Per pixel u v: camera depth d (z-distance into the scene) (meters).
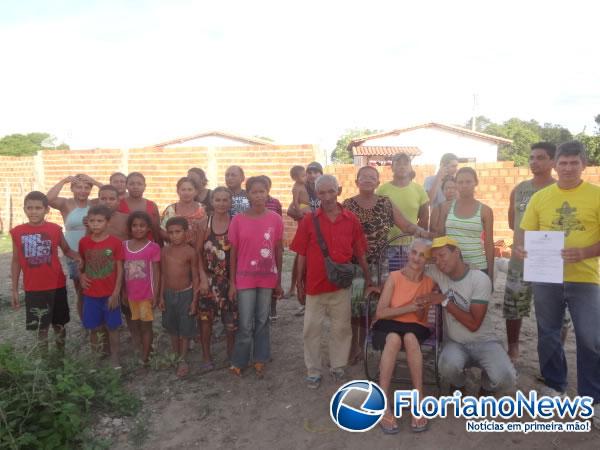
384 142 26.86
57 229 4.94
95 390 4.38
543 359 4.18
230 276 4.71
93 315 4.88
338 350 4.56
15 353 4.39
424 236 4.59
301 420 4.06
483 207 4.57
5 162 15.71
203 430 4.00
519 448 3.58
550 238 3.66
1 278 9.32
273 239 4.60
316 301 4.41
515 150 42.53
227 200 4.70
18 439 3.43
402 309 4.04
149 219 4.87
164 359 5.06
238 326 4.73
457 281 4.00
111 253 4.82
